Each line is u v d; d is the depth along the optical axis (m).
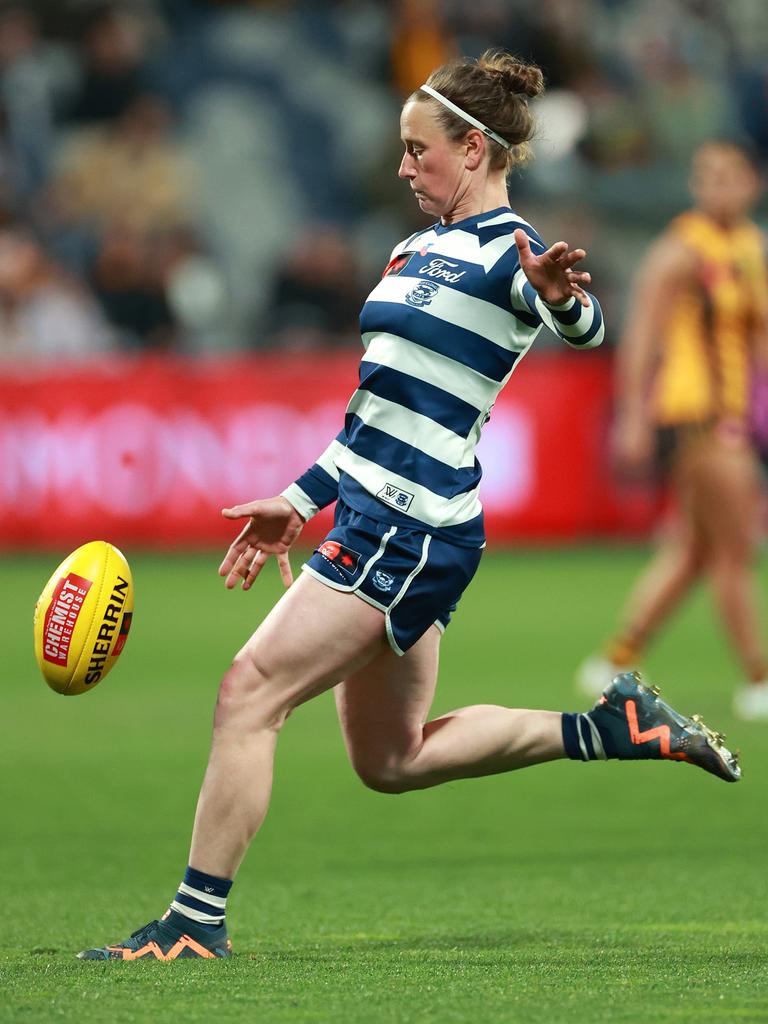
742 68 83.75
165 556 61.44
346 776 28.22
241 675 15.53
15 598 51.38
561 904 18.83
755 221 68.00
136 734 31.73
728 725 31.75
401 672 16.34
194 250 70.81
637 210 73.50
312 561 15.68
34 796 26.20
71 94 76.62
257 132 81.81
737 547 33.06
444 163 15.92
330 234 72.56
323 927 17.50
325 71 84.88
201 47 83.44
